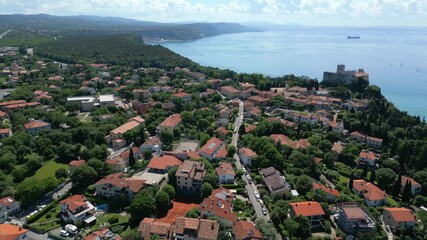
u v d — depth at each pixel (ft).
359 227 475.31
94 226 485.15
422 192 613.11
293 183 594.24
